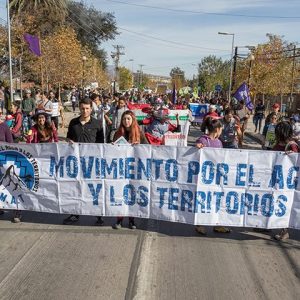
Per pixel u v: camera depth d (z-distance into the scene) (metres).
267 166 6.05
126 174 6.32
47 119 7.14
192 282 4.76
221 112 17.64
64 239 5.94
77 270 4.98
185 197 6.20
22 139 14.90
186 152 6.12
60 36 34.69
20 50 31.50
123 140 6.27
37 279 4.77
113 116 11.03
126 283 4.70
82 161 6.38
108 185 6.37
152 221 6.81
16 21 31.81
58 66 32.44
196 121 25.88
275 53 34.88
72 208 6.50
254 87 35.16
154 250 5.61
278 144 6.37
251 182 6.09
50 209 6.57
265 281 4.86
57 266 5.09
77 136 6.54
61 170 6.45
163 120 9.43
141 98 35.41
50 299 4.36
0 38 30.06
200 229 6.26
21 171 6.55
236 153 6.04
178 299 4.39
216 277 4.90
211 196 6.14
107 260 5.27
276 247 5.89
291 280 4.91
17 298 4.38
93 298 4.38
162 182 6.24
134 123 6.41
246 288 4.68
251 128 26.33
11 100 17.78
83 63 38.44
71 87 46.56
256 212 6.15
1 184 6.61
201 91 69.44
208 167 6.10
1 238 5.95
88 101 6.49
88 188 6.43
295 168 6.04
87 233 6.20
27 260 5.25
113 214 6.42
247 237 6.24
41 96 19.31
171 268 5.09
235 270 5.10
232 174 6.10
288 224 6.15
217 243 5.95
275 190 6.08
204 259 5.38
